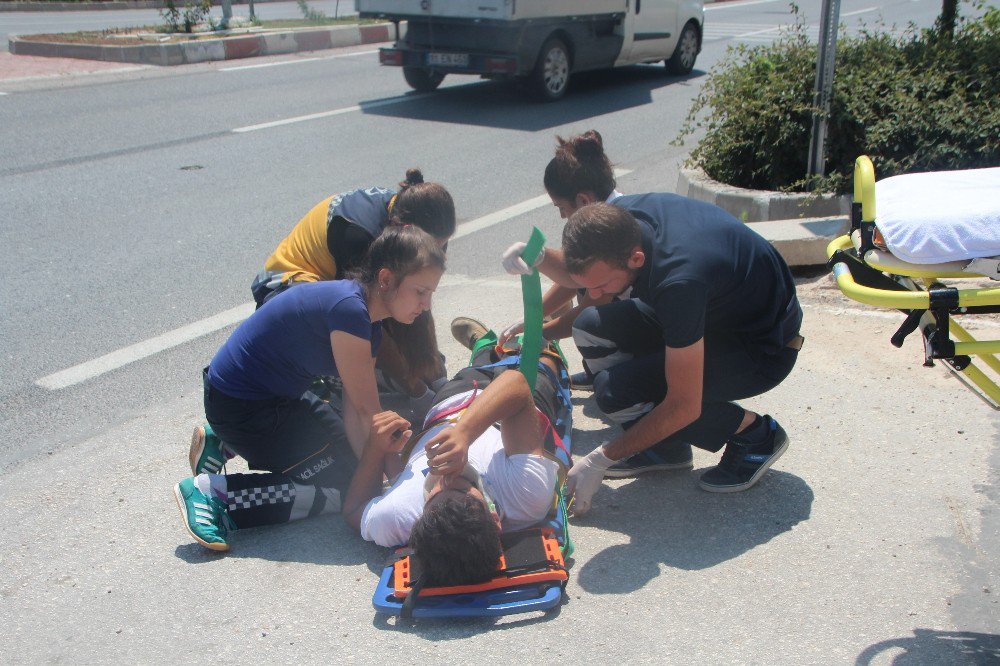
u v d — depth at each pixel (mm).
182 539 3195
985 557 2914
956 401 3875
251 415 3086
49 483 3586
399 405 3838
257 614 2787
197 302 5453
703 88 8219
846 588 2803
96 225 6809
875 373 4160
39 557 3104
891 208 2260
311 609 2801
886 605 2721
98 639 2697
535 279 2961
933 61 6547
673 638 2615
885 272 2330
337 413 3387
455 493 2734
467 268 6004
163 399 4305
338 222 3637
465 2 10797
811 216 5828
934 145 5797
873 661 2498
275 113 10734
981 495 3232
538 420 3037
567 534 3004
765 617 2691
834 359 4316
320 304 2967
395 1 11320
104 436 3961
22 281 5758
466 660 2557
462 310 5254
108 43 14680
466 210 7266
